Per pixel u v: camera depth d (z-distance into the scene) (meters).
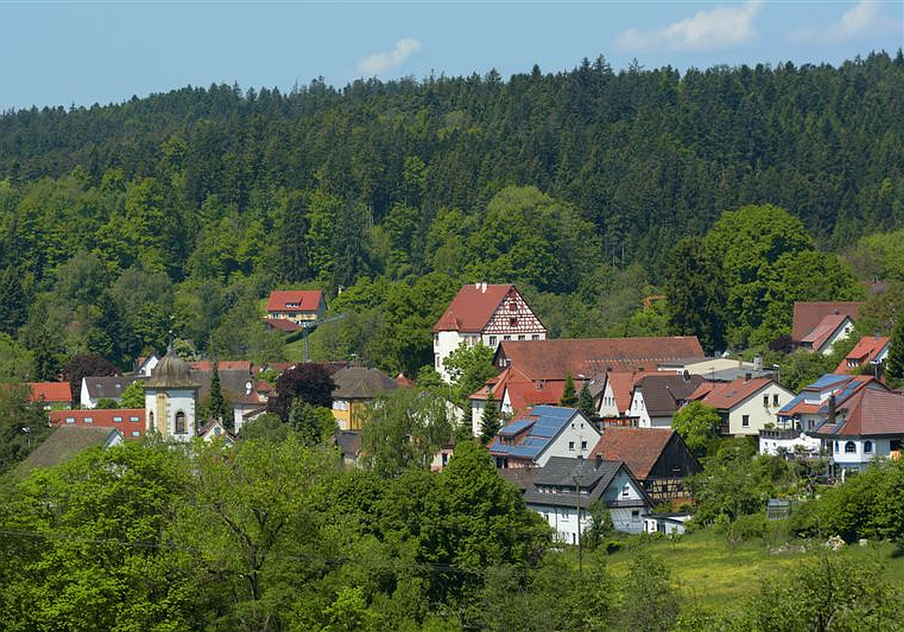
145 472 162.38
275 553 157.00
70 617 147.50
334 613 151.00
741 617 126.44
